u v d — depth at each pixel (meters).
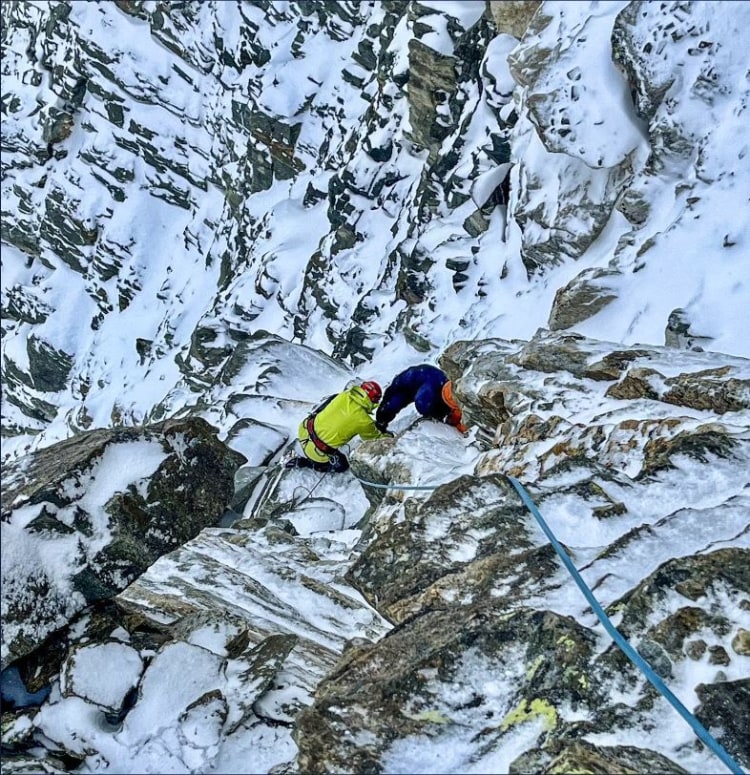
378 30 22.23
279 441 10.73
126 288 30.98
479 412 7.89
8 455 33.78
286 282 21.75
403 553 4.43
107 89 30.12
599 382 7.14
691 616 3.65
